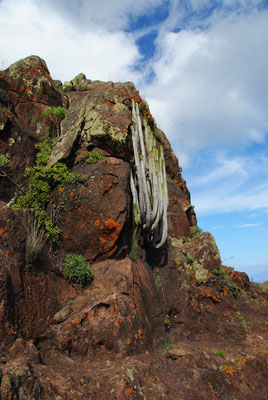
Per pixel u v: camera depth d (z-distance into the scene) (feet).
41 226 24.56
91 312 21.45
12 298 18.92
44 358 19.04
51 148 30.71
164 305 29.86
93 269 25.57
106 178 26.71
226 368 22.59
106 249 26.20
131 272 25.89
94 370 18.44
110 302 22.22
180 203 47.62
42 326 20.27
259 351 26.04
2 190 26.63
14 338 18.01
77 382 16.47
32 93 35.29
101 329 20.95
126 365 18.71
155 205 30.25
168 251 34.63
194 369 21.66
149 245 33.06
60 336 19.84
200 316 31.32
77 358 19.79
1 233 20.62
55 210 26.14
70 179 26.48
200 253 36.47
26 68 36.01
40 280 21.65
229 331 30.09
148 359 20.45
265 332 30.53
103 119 28.53
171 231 41.75
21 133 29.35
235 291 35.83
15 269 19.98
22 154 28.91
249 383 22.52
